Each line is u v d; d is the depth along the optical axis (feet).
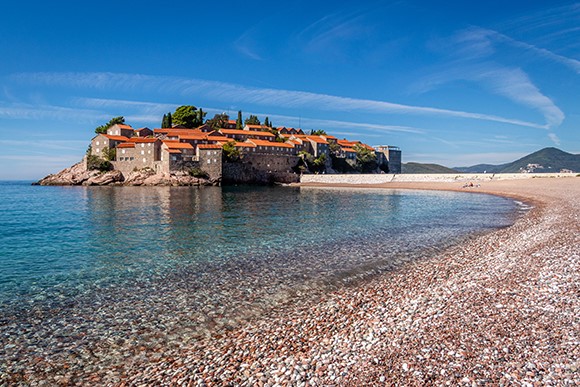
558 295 43.98
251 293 56.29
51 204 205.87
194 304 51.98
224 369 33.01
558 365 28.86
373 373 29.89
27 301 53.42
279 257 79.25
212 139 472.03
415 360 31.35
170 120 550.77
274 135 557.74
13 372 34.94
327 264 72.69
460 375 28.50
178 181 404.36
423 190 355.97
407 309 44.50
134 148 428.56
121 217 148.97
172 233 110.93
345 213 162.30
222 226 124.47
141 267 72.02
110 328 44.37
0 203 211.41
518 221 121.60
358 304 48.62
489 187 317.63
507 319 38.32
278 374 31.12
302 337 39.04
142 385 31.45
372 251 83.71
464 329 36.65
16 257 80.69
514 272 55.98
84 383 32.83
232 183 459.32
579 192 214.90
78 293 56.85
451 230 111.24
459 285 52.42
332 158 591.78
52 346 40.01
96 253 84.48
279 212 167.32
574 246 69.62
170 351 38.40
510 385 26.84
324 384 28.94
